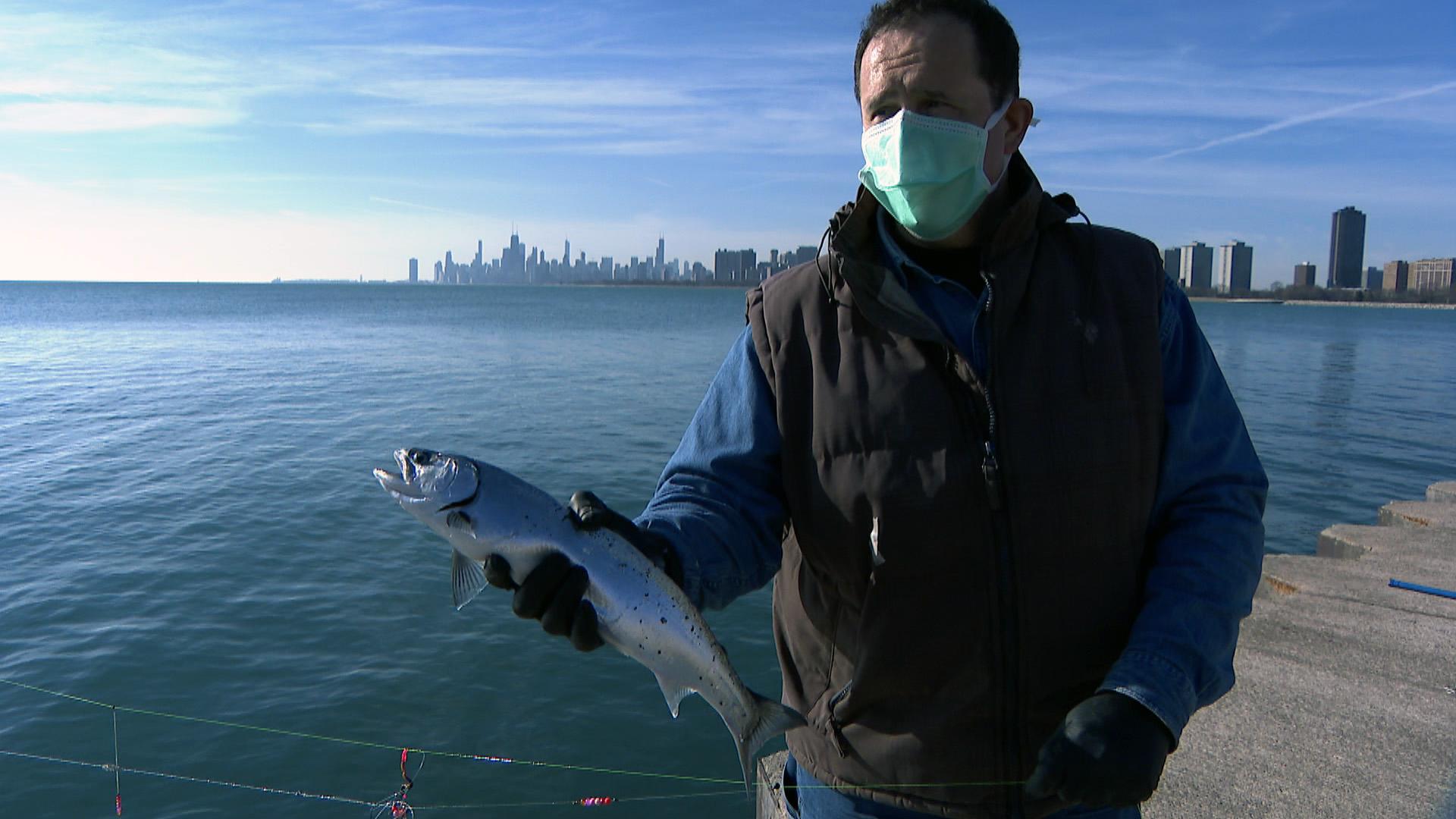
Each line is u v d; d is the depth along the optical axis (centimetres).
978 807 171
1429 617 525
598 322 6919
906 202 178
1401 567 623
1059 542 165
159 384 2641
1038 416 165
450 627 807
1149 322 173
